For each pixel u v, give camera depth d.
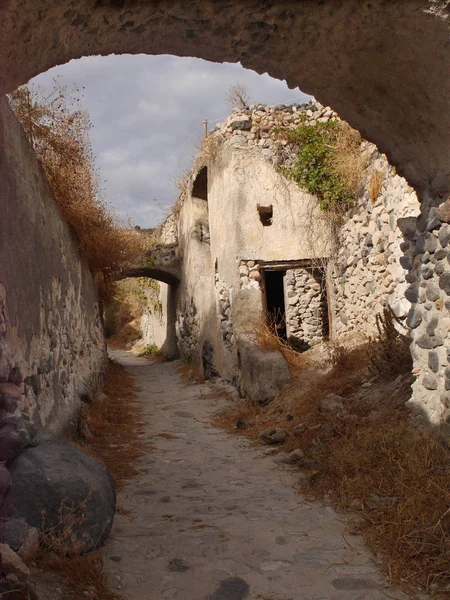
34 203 5.27
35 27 2.87
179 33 3.50
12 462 3.57
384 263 7.72
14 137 4.61
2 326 3.87
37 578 2.98
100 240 9.64
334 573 3.23
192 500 4.66
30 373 4.71
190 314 15.07
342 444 5.34
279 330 12.45
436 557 3.22
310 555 3.49
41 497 3.38
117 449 6.40
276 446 6.36
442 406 4.59
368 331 8.34
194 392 10.91
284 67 4.04
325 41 3.72
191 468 5.70
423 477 4.02
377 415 5.59
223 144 10.59
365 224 8.48
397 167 4.95
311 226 9.96
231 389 10.12
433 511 3.62
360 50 3.80
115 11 3.12
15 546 3.09
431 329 4.80
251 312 9.93
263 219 10.40
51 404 5.49
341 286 9.63
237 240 10.12
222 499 4.67
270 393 8.38
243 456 6.11
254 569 3.32
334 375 7.57
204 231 14.38
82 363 8.31
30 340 4.79
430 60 3.66
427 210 4.79
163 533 3.92
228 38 3.59
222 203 10.70
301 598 2.96
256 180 10.17
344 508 4.21
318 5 3.35
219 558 3.48
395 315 6.71
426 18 3.39
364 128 4.70
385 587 3.04
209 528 4.00
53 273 6.16
